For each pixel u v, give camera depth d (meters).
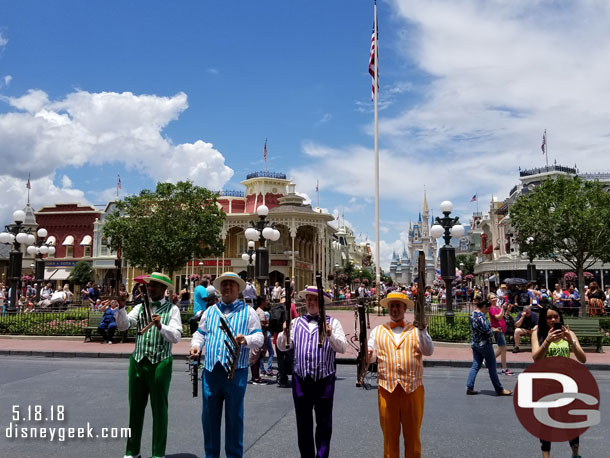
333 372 4.93
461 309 19.66
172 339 5.14
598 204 26.31
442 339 15.54
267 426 6.86
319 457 4.74
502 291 22.08
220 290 5.31
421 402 4.78
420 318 4.73
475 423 6.98
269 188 52.03
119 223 33.66
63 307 20.52
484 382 10.34
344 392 9.20
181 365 12.45
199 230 34.03
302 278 52.81
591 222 24.91
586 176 46.88
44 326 17.75
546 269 40.62
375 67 25.61
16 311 20.45
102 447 5.88
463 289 36.38
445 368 12.14
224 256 50.91
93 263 49.53
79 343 16.22
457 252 135.12
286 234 51.31
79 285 49.41
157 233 33.03
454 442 6.09
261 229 19.17
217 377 4.85
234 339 4.86
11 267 21.02
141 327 5.36
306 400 4.86
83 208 51.88
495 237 56.25
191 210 34.66
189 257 34.56
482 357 9.05
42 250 26.53
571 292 24.39
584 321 14.21
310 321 5.08
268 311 11.98
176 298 18.97
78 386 9.59
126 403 8.14
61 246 51.38
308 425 4.86
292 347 5.10
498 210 52.16
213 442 4.84
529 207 27.39
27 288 31.80
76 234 51.28
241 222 48.97
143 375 5.21
